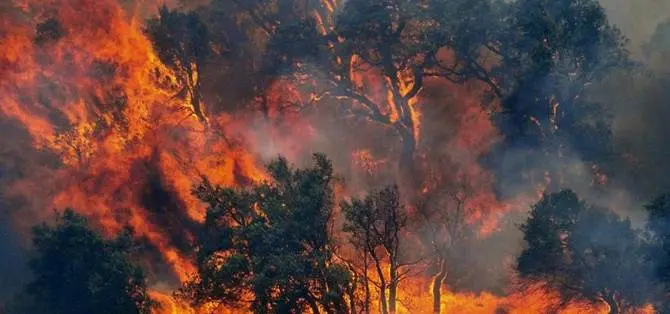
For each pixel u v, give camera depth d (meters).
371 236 38.91
